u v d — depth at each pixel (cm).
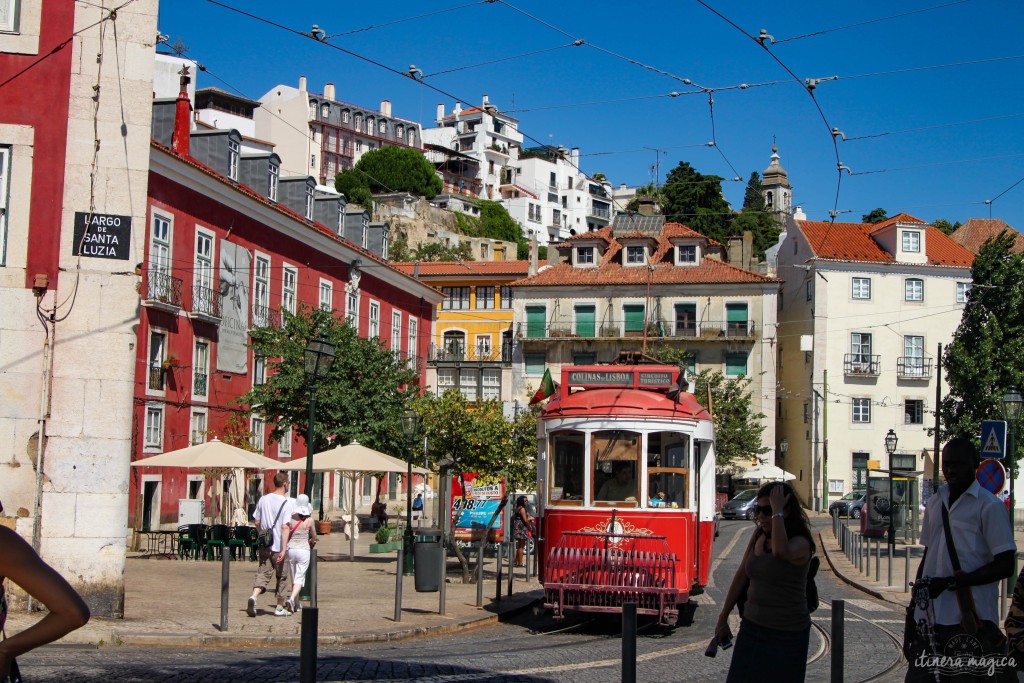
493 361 6138
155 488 2972
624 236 6009
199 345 3209
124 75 1354
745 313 5728
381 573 2178
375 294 4675
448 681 950
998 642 626
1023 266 2730
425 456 2203
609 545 1355
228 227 3353
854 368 5622
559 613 1331
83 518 1303
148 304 2880
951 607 629
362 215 4744
